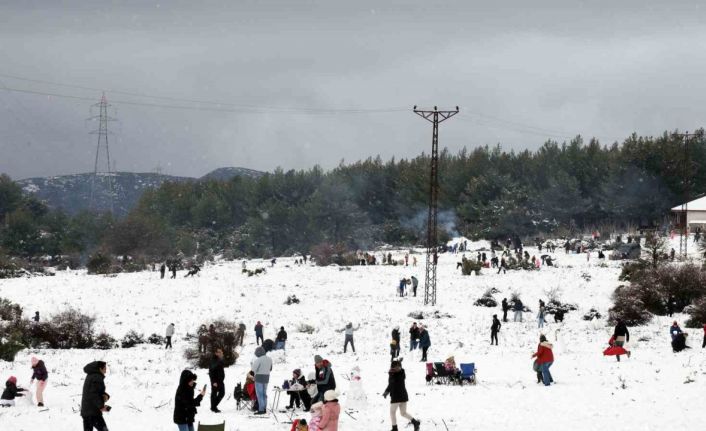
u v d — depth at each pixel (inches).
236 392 810.8
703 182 4365.2
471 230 4350.4
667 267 1958.7
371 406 801.6
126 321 1956.2
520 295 2272.4
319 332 1769.2
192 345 1585.9
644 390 847.1
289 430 688.4
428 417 738.2
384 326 1827.0
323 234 4554.6
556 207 4362.7
